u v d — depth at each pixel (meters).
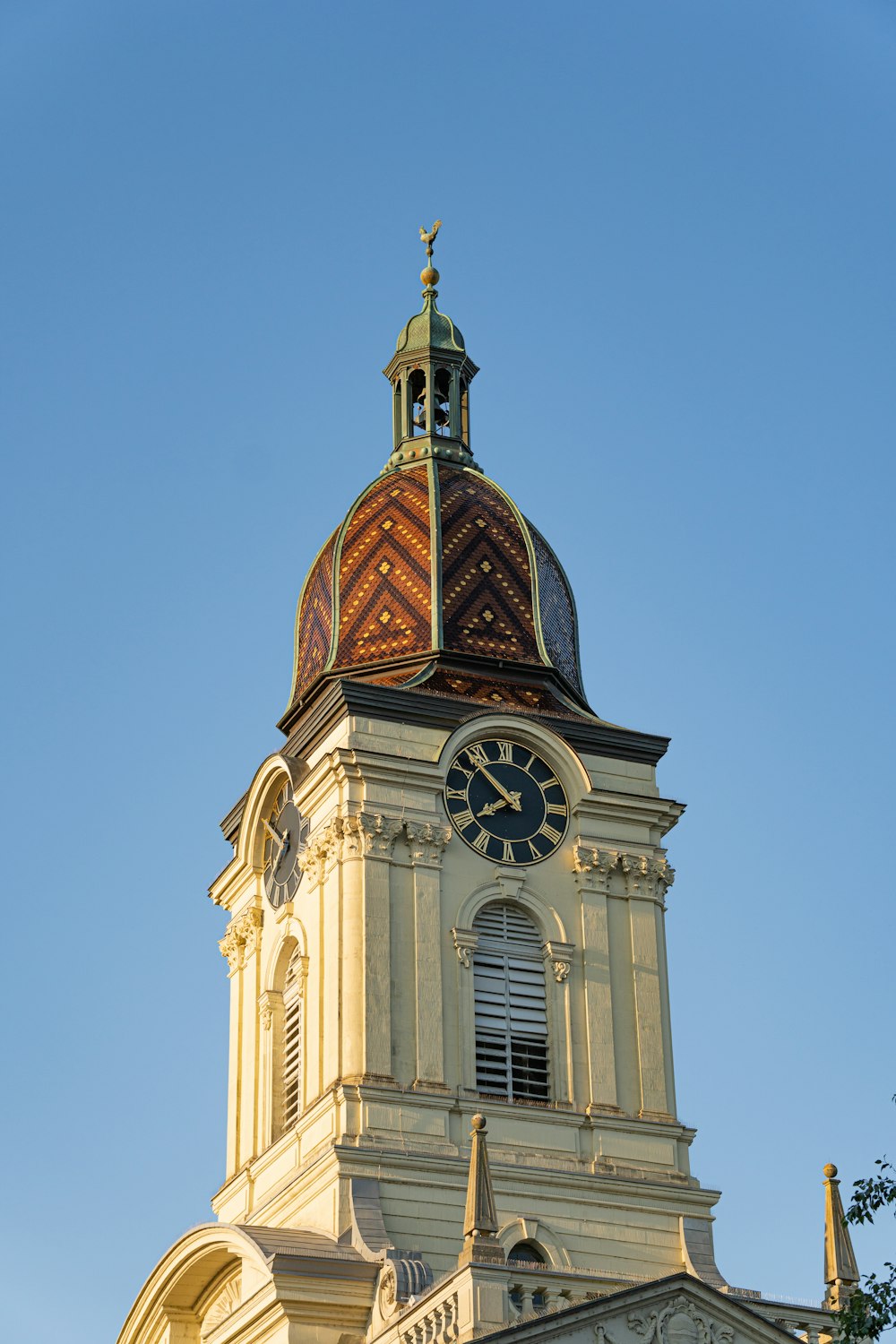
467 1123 72.75
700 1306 63.12
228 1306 74.56
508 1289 62.88
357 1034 72.88
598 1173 73.38
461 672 80.62
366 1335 67.94
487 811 77.25
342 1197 70.38
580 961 76.50
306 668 83.69
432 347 89.50
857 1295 57.62
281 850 79.62
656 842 79.06
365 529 84.00
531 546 84.38
